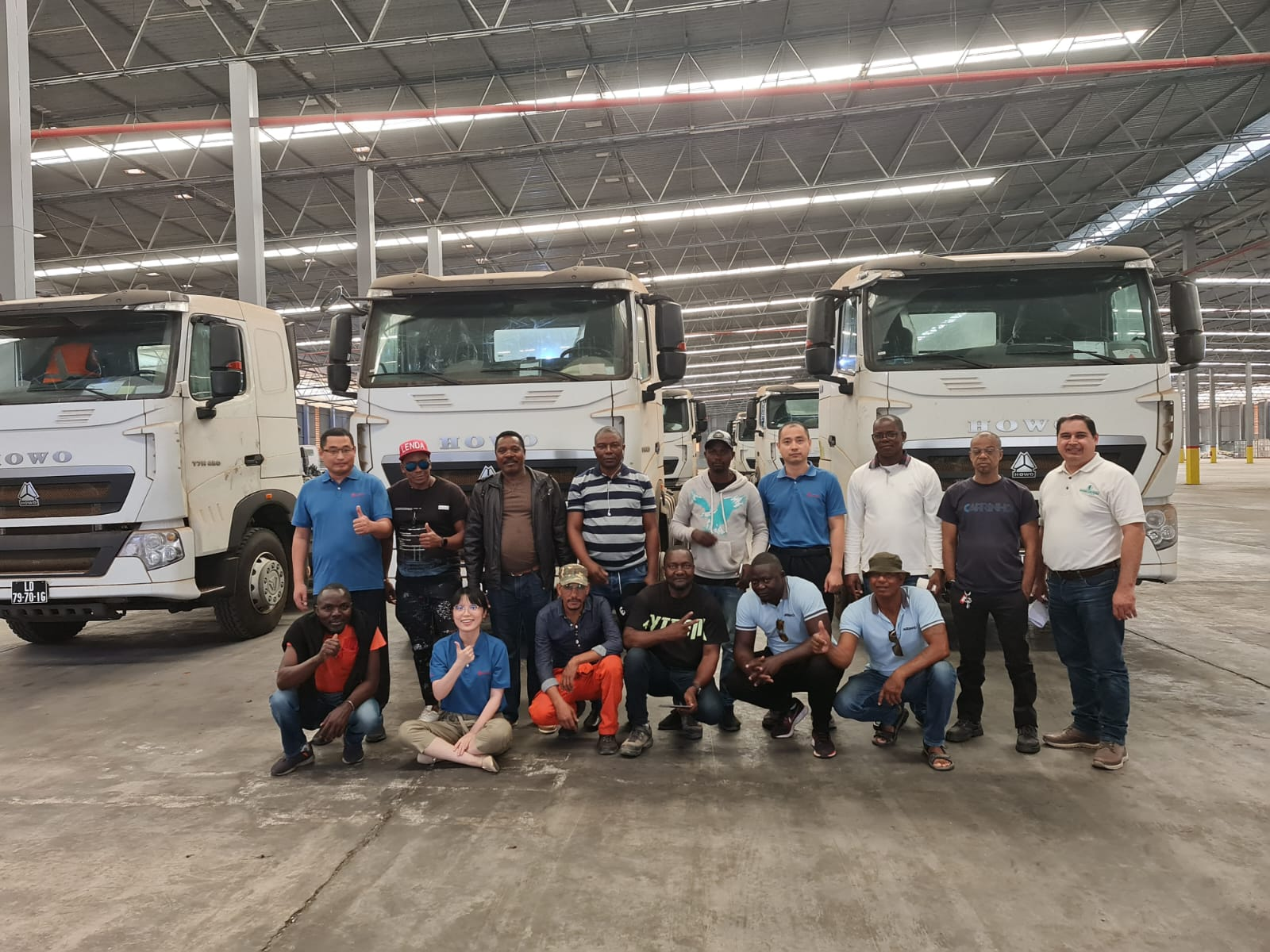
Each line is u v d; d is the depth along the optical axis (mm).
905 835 3244
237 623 7016
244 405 7094
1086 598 3943
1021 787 3697
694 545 4996
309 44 13852
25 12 9516
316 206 20531
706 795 3686
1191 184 20438
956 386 5715
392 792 3807
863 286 6008
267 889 2934
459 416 5777
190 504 6348
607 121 16969
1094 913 2670
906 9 13273
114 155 16875
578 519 4945
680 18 13352
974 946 2506
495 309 5984
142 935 2650
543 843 3242
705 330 38531
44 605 6105
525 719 4926
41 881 3029
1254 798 3539
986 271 5879
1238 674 5488
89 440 6078
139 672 6184
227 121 13547
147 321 6371
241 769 4148
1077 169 19953
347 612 4035
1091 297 5840
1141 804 3496
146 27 13086
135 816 3586
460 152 17094
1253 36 14266
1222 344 46062
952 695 3928
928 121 17125
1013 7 13344
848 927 2613
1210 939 2521
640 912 2727
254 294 13234
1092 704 4113
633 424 5738
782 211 22094
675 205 19531
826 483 5051
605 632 4438
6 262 9266
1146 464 5602
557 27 12039
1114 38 14156
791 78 15328
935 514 4598
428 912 2758
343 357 5977
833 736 4488
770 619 4238
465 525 4898
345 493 4793
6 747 4559
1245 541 12484
